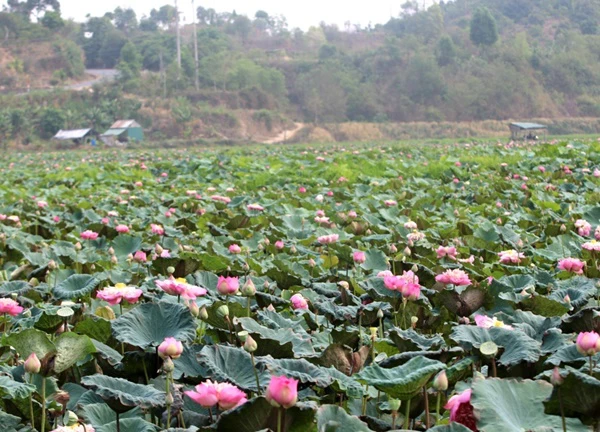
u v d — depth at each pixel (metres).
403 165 22.14
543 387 3.08
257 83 117.12
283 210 12.85
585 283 6.01
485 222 10.10
